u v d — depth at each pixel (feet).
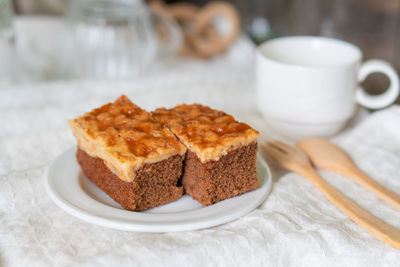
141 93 2.11
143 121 1.53
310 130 1.80
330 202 1.50
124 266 1.27
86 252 1.32
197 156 1.45
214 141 1.44
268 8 2.65
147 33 2.29
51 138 1.77
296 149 1.69
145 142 1.45
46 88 2.12
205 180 1.45
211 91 2.15
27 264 1.29
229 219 1.39
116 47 2.22
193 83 2.27
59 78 2.29
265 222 1.39
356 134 1.85
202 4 3.19
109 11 2.18
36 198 1.48
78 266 1.26
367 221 1.39
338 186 1.57
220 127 1.50
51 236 1.36
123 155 1.42
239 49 2.51
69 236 1.36
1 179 1.51
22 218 1.41
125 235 1.36
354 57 1.81
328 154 1.67
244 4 2.84
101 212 1.38
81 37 2.22
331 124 1.79
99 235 1.36
